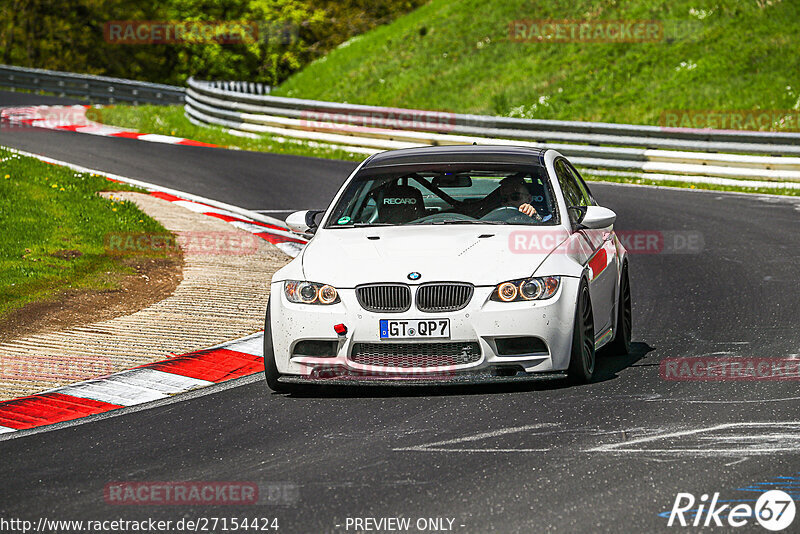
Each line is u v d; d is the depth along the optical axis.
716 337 27.61
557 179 25.69
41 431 20.95
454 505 15.58
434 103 104.88
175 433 20.44
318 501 16.02
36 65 180.00
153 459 18.75
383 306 21.91
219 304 33.31
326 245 23.88
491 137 73.31
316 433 19.94
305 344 22.41
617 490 15.98
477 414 20.67
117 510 16.02
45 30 180.50
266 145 81.19
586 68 99.38
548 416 20.31
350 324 21.84
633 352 26.52
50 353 27.44
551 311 21.86
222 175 64.62
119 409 22.45
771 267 37.72
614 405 20.92
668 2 104.50
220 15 181.38
